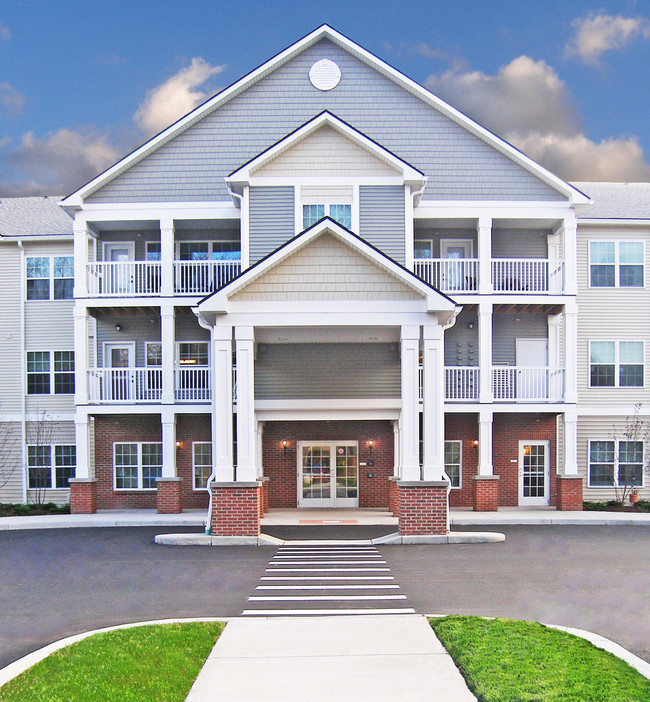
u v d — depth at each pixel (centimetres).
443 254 2159
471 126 2067
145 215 2031
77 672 660
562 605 915
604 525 1709
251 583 1059
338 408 1816
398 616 855
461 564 1193
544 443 2139
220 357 1467
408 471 1440
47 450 2242
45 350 2258
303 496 2134
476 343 2133
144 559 1275
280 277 1464
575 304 2009
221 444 1463
